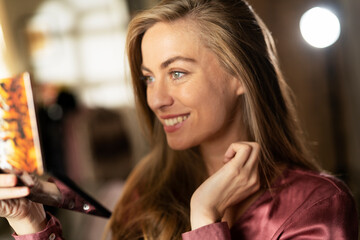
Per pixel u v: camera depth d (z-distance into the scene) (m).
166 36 0.93
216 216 0.91
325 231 0.91
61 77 3.61
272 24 3.24
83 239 1.72
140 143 3.30
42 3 3.54
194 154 1.15
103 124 1.94
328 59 3.16
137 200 1.14
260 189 0.99
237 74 0.96
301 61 3.24
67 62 3.62
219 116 0.97
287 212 0.95
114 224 1.15
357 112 3.00
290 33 3.24
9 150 0.69
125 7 3.52
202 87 0.94
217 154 1.08
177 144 0.98
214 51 0.94
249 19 1.02
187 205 1.11
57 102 3.18
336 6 2.91
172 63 0.93
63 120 3.14
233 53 0.95
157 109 0.97
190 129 0.96
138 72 1.07
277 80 1.07
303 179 0.98
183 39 0.92
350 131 3.09
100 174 1.85
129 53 1.03
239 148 0.94
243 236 0.96
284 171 1.01
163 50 0.93
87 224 1.74
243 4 1.03
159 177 1.17
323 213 0.93
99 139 1.89
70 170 3.04
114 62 3.65
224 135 1.05
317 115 3.24
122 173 1.87
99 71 3.65
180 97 0.94
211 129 0.97
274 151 1.06
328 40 2.64
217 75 0.95
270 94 1.04
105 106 3.61
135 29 0.98
